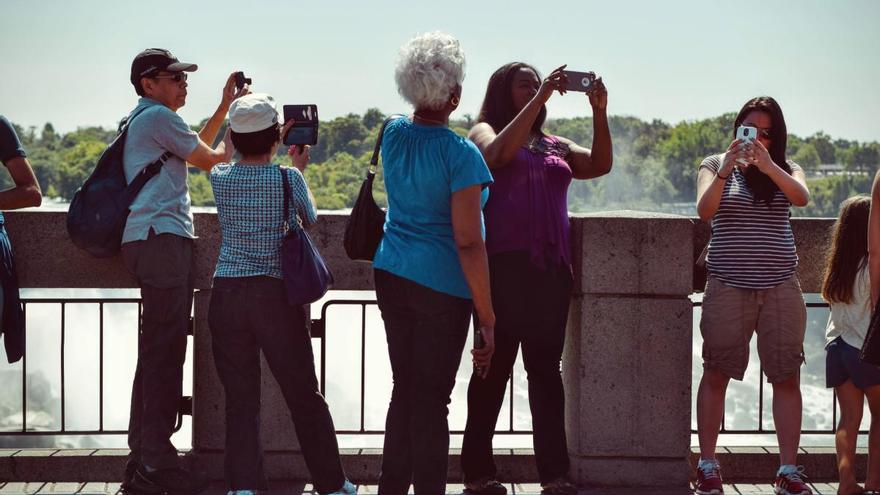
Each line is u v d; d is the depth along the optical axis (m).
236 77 5.47
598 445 5.55
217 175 4.78
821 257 5.90
